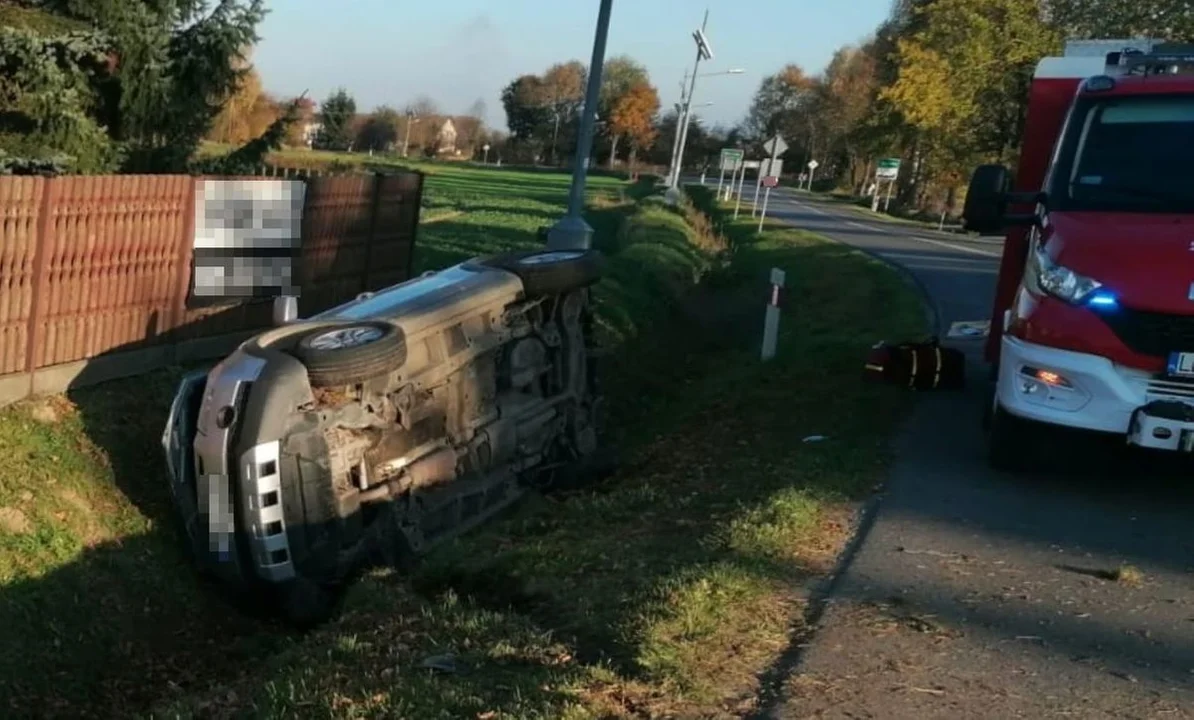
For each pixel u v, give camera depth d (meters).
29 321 8.95
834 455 8.39
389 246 14.82
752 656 4.76
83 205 9.30
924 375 11.54
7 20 13.46
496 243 26.88
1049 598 5.65
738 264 34.88
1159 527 6.99
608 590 5.51
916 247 39.00
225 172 15.98
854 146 79.19
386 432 7.55
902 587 5.71
